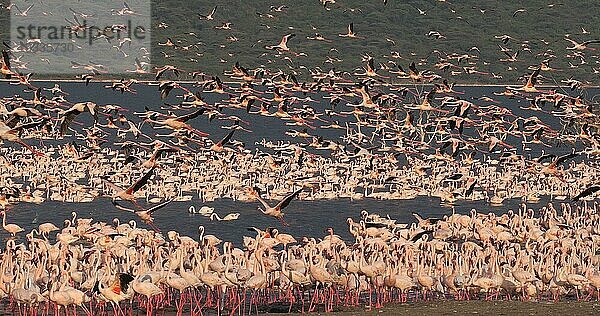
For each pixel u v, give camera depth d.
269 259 39.25
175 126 42.78
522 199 76.06
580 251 46.31
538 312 34.84
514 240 54.03
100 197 73.00
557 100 57.72
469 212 70.06
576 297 39.56
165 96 51.91
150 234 47.56
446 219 57.59
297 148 68.62
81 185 75.75
